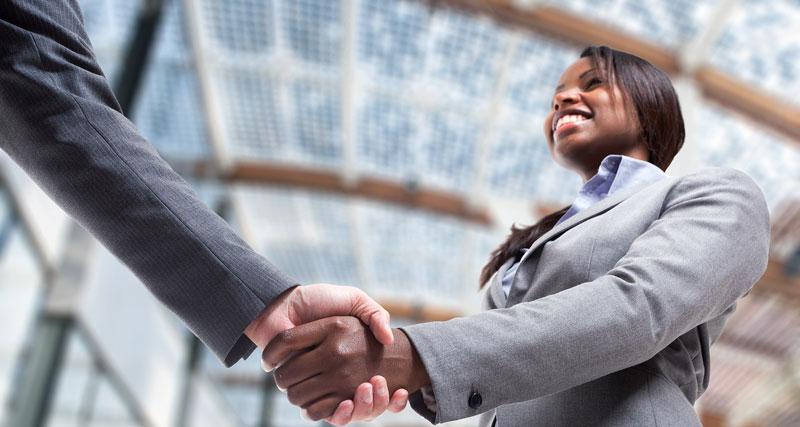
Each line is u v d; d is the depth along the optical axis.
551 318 1.19
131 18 11.02
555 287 1.41
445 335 1.19
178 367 14.02
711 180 1.46
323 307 1.26
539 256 1.50
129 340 10.83
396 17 13.77
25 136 1.33
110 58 10.68
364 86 14.99
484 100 14.99
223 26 14.18
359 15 13.84
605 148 1.72
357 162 16.97
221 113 16.02
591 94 1.73
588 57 1.82
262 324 1.26
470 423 10.76
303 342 1.20
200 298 1.26
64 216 8.56
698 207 1.40
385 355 1.17
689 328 1.28
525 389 1.17
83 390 9.16
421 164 16.84
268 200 18.92
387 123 15.93
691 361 1.44
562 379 1.17
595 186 1.63
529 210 16.44
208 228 1.29
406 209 17.39
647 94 1.72
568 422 1.29
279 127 16.52
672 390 1.33
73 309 8.46
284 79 15.18
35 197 7.82
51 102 1.33
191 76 14.62
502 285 1.58
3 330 7.66
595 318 1.18
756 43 12.47
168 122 14.41
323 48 14.62
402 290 21.14
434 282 20.73
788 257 15.38
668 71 12.98
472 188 16.70
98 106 1.36
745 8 12.12
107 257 9.50
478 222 17.23
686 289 1.25
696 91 12.95
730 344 18.56
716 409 21.22
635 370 1.33
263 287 1.25
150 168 1.33
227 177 17.38
